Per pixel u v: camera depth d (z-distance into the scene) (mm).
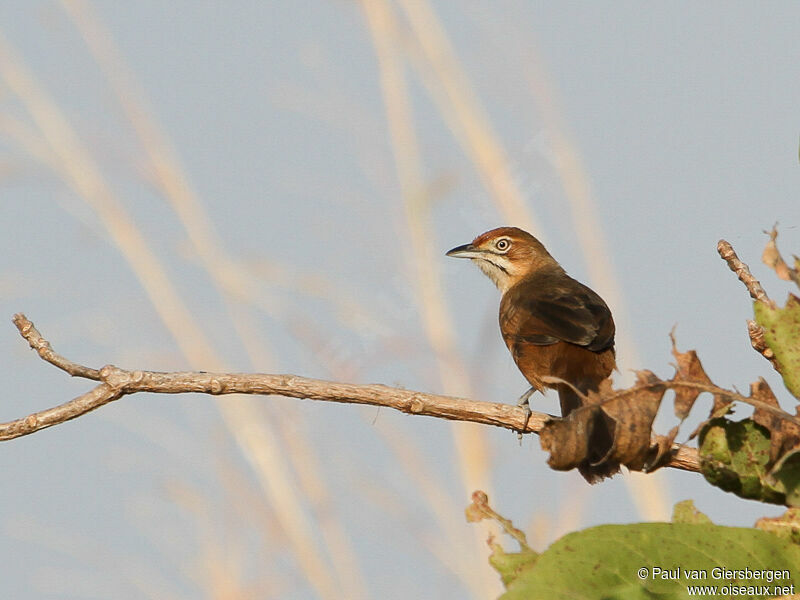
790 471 5559
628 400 5668
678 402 5648
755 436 5676
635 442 5645
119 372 7980
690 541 5180
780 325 5746
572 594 5008
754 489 5676
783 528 5270
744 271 6930
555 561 5094
